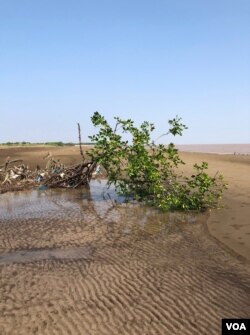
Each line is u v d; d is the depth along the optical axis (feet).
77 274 29.58
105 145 58.85
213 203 54.70
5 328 21.94
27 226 45.34
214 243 36.42
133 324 21.93
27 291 26.76
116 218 48.52
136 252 34.60
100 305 24.30
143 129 58.39
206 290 26.11
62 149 213.46
